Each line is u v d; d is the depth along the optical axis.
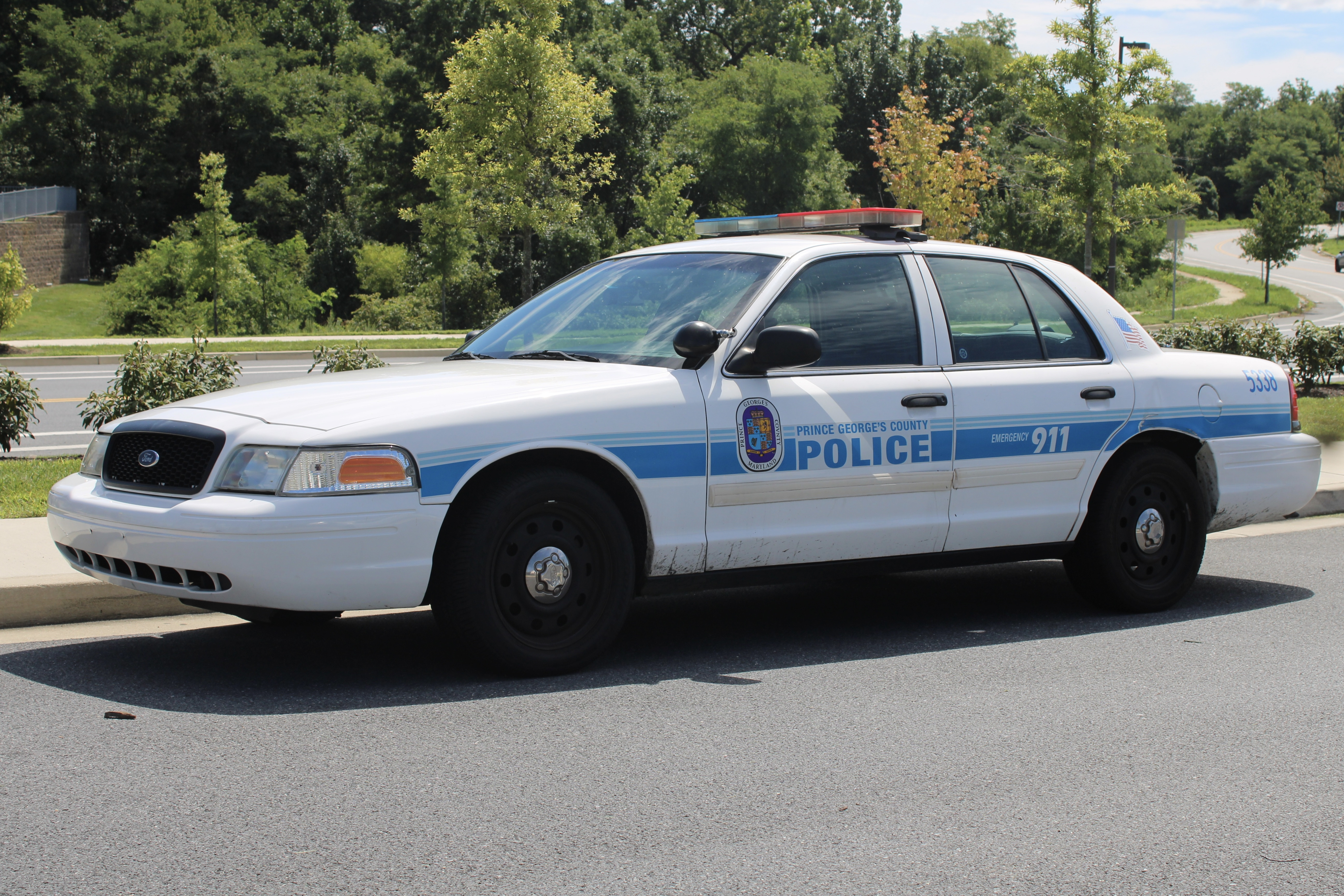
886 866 3.10
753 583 5.16
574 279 5.94
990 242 51.44
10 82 67.69
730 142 60.38
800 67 60.88
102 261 60.56
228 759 3.80
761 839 3.25
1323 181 124.94
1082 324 6.02
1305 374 16.47
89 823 3.29
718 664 5.07
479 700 4.46
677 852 3.16
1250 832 3.36
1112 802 3.56
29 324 42.12
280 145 66.31
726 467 4.94
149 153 63.69
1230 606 6.33
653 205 42.53
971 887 2.98
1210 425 6.24
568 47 30.28
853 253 5.47
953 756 3.94
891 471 5.29
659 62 72.19
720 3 86.62
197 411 4.67
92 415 10.19
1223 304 50.91
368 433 4.34
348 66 69.69
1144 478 6.03
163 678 4.72
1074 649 5.40
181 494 4.40
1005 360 5.71
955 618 6.05
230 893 2.88
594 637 4.80
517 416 4.57
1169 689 4.76
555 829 3.29
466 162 30.00
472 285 43.66
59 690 4.54
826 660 5.16
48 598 5.59
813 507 5.15
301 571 4.23
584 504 4.70
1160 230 58.25
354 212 59.53
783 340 4.85
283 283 44.28
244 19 75.25
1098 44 31.16
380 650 5.21
